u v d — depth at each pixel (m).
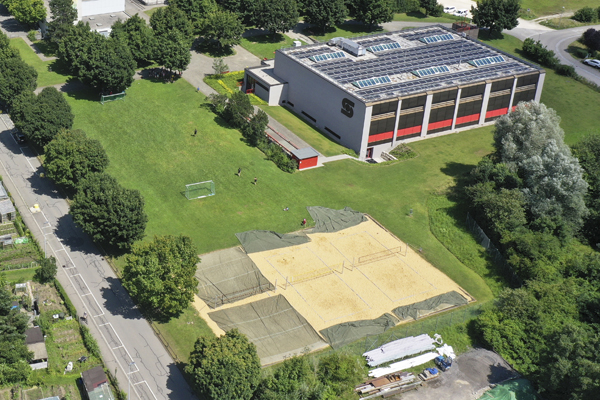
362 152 164.88
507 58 190.12
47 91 153.38
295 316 114.00
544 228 136.38
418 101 165.88
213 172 151.75
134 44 196.25
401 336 111.88
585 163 156.38
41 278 117.81
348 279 123.94
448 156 165.88
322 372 101.38
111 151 156.25
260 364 99.50
